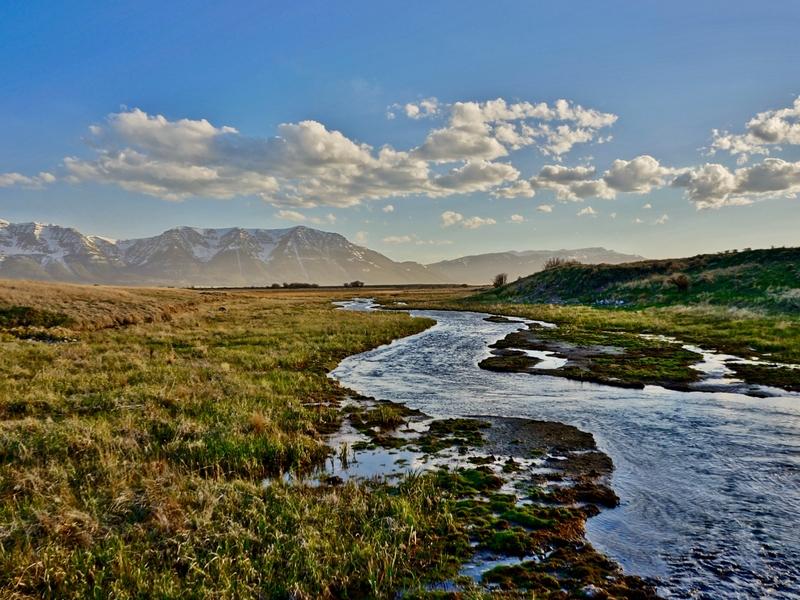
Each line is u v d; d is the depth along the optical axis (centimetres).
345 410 1667
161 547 759
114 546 745
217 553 731
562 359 2683
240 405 1559
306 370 2395
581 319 4728
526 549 773
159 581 668
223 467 1109
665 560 742
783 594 652
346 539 789
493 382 2145
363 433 1416
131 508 875
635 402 1747
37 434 1180
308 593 661
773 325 3341
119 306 4478
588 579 692
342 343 3272
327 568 704
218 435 1258
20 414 1420
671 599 645
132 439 1195
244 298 8600
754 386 1944
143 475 1020
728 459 1165
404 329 4178
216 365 2262
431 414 1628
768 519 865
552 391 1953
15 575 667
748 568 715
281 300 8956
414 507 898
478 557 757
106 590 652
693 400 1761
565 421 1519
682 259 7000
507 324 4825
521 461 1177
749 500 943
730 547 774
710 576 697
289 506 882
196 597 640
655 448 1252
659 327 3784
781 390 1872
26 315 3516
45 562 691
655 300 5578
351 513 875
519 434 1391
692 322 3925
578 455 1213
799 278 4625
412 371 2422
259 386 1886
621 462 1159
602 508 922
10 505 854
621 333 3719
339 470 1129
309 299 10062
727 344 2930
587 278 7431
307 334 3672
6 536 754
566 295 7300
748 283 4994
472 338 3728
